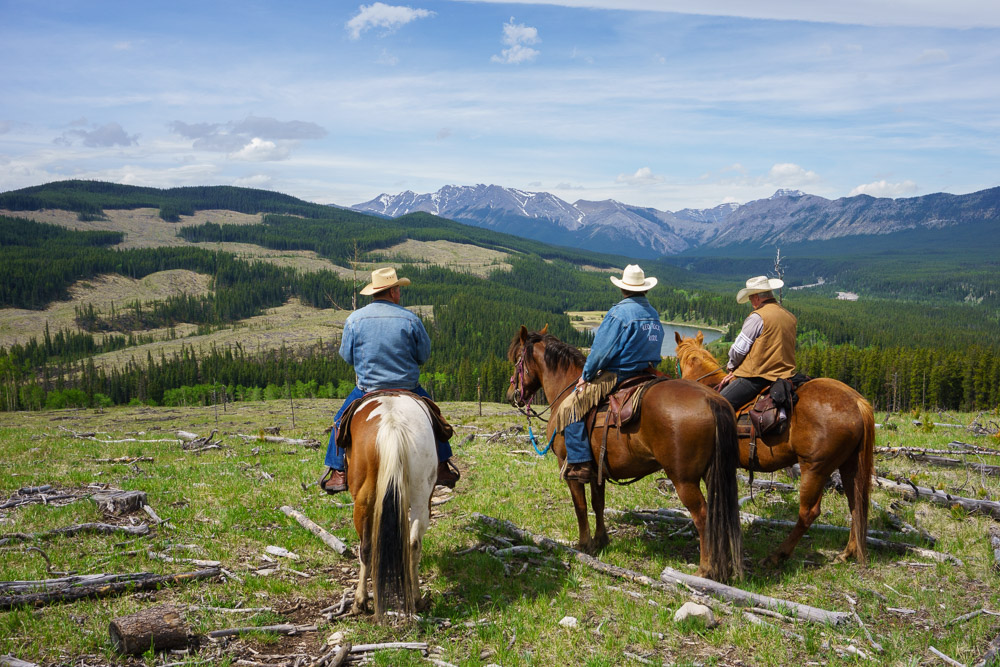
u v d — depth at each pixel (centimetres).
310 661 508
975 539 787
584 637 547
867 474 688
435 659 512
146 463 1424
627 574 666
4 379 16738
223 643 528
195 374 15638
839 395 686
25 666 469
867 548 744
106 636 521
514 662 504
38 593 587
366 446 553
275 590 642
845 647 524
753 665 504
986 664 489
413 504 550
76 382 16450
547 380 827
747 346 748
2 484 1058
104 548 740
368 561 569
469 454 1438
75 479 1115
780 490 1027
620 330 702
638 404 664
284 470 1266
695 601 602
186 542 775
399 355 679
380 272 706
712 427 611
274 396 12950
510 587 662
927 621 577
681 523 874
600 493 776
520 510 951
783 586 655
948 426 1791
